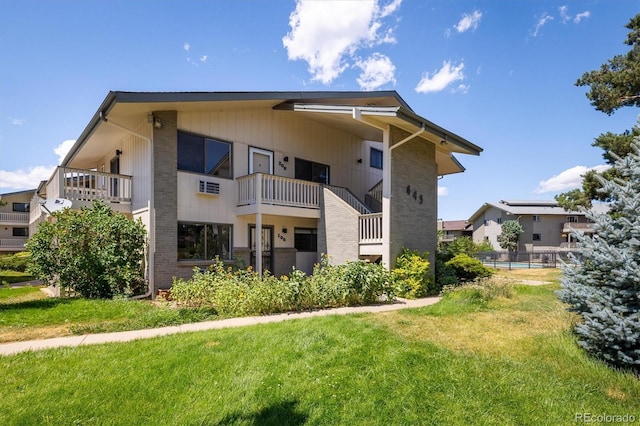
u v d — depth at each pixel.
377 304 7.80
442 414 2.89
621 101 11.89
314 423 2.79
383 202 9.78
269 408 2.99
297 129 12.98
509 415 2.88
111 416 2.92
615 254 3.78
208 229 10.41
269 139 12.07
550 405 3.02
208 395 3.23
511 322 5.77
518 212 37.19
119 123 9.69
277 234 12.14
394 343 4.45
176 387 3.38
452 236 50.03
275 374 3.58
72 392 3.28
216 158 10.67
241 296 6.80
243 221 11.27
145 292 9.17
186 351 4.26
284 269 12.22
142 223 9.15
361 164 15.70
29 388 3.34
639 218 3.77
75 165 15.55
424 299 8.94
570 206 14.44
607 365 3.81
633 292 3.70
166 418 2.89
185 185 9.90
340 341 4.50
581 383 3.43
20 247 31.83
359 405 3.02
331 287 7.27
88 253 8.52
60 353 4.25
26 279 17.11
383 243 9.69
